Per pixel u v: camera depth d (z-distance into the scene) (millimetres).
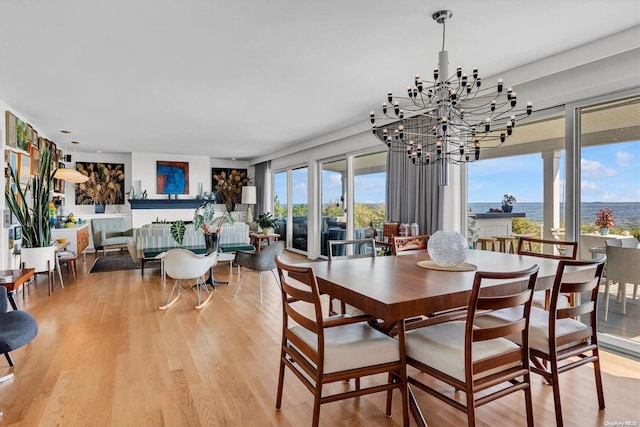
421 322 2277
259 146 7938
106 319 3641
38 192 4547
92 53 3006
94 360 2709
